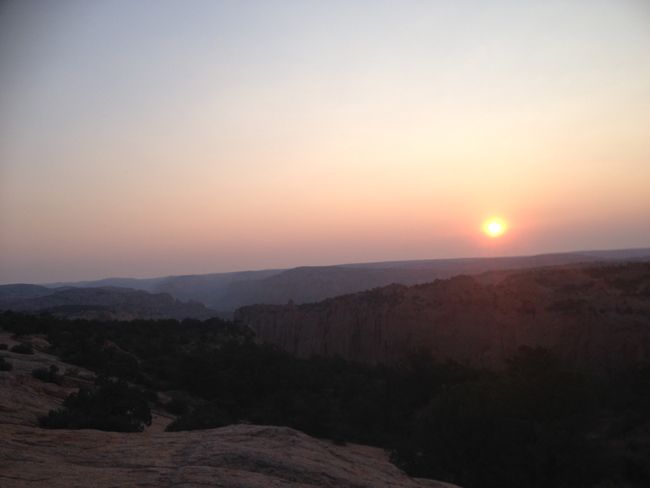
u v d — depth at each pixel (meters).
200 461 8.46
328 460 9.62
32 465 8.11
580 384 23.41
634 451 18.61
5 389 14.83
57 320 38.88
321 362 44.16
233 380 31.36
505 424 18.31
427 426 21.05
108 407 15.49
